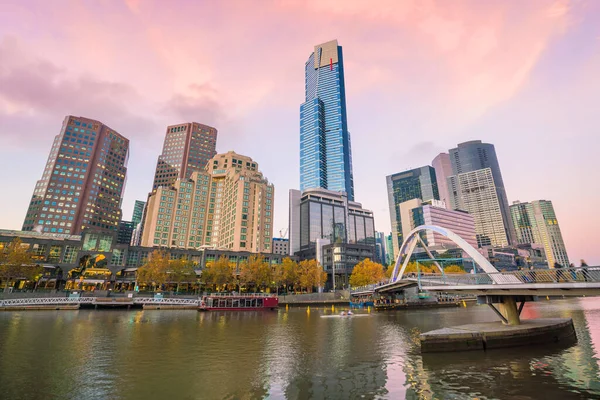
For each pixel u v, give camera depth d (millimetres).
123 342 32281
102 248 113500
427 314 70375
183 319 55500
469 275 36812
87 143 196500
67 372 21375
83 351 27781
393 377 20703
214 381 19844
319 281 112250
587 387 18516
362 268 118062
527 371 21828
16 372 21062
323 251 164375
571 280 26328
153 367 22969
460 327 32406
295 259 145250
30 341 31406
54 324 44219
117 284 109000
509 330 30047
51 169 183000
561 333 33344
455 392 17797
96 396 17078
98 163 198500
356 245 159500
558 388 18391
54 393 17422
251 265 103812
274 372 21938
